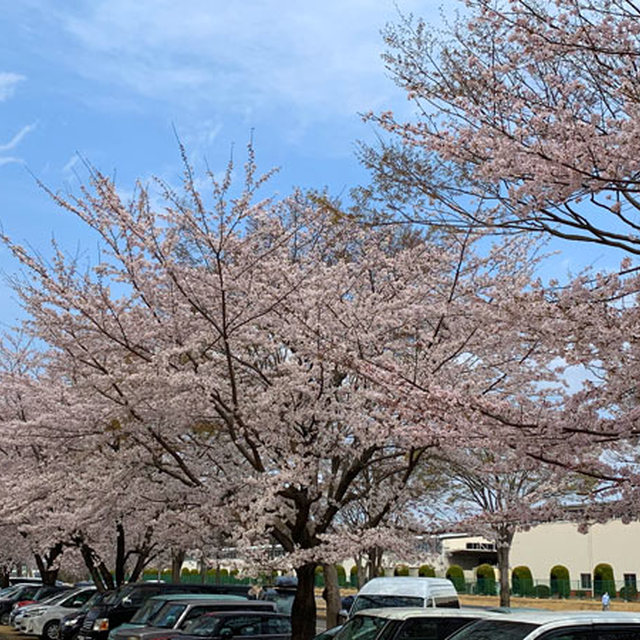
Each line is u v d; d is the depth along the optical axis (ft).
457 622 34.40
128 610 64.23
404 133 29.50
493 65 27.73
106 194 44.11
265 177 43.78
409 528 44.80
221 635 46.55
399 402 28.35
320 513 49.39
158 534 53.16
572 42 25.50
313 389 45.29
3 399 68.80
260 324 48.52
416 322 45.37
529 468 29.40
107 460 49.34
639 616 24.25
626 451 32.12
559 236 26.53
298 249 52.54
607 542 129.59
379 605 52.47
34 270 44.98
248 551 41.81
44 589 102.47
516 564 140.97
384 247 55.36
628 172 24.59
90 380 45.42
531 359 43.80
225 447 51.90
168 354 43.57
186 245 56.80
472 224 27.91
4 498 56.49
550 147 24.40
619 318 25.77
